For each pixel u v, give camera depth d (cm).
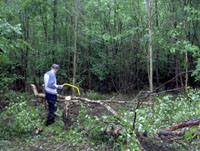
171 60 1049
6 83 847
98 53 1052
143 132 372
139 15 928
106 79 1128
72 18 1020
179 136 350
